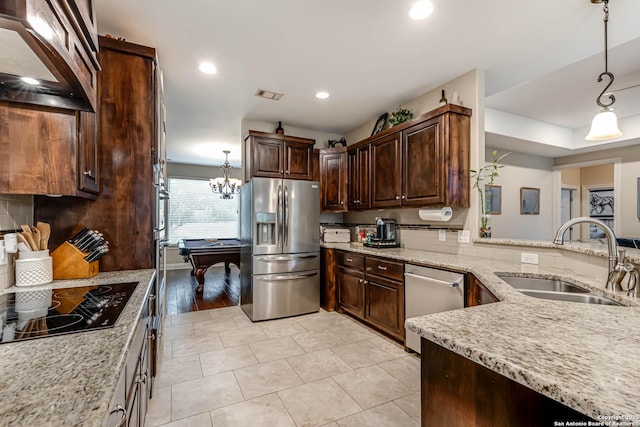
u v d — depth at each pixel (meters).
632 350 0.75
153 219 2.04
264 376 2.22
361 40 2.25
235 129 4.53
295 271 3.61
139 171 2.01
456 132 2.63
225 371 2.29
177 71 2.73
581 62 2.74
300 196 3.66
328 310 3.78
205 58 2.51
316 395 1.99
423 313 2.48
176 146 5.59
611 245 1.45
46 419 0.55
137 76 2.02
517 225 5.09
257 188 3.44
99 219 1.93
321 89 3.12
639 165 4.50
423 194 2.82
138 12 1.93
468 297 2.14
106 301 1.31
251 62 2.57
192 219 7.35
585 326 0.92
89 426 0.53
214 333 3.06
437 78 2.87
